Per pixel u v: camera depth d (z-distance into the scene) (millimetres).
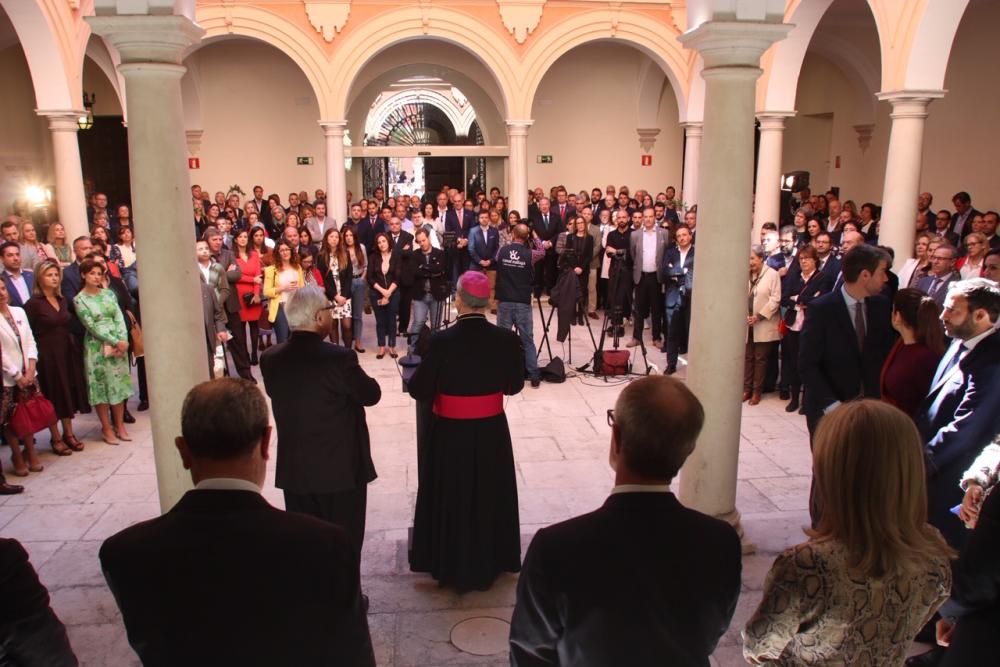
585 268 11930
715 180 4461
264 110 16938
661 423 1833
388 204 13875
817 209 13500
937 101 13992
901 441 1810
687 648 1811
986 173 12828
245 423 1860
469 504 4246
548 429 7242
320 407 3822
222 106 16812
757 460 6480
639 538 1813
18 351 6109
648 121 17734
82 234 11594
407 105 18062
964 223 10891
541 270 13750
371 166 17750
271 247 9734
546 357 9961
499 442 4281
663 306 10211
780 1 4281
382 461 6457
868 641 1832
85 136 17375
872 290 4391
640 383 1928
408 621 4102
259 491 1914
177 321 4332
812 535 1945
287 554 1761
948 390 3701
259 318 9508
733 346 4598
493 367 4172
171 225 4258
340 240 9773
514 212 12172
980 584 2244
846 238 7285
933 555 1829
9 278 7426
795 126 18906
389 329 10008
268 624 1732
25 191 16344
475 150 17391
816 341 4465
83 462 6559
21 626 1874
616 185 18125
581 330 11570
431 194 18078
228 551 1744
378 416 7613
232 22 13164
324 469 3867
